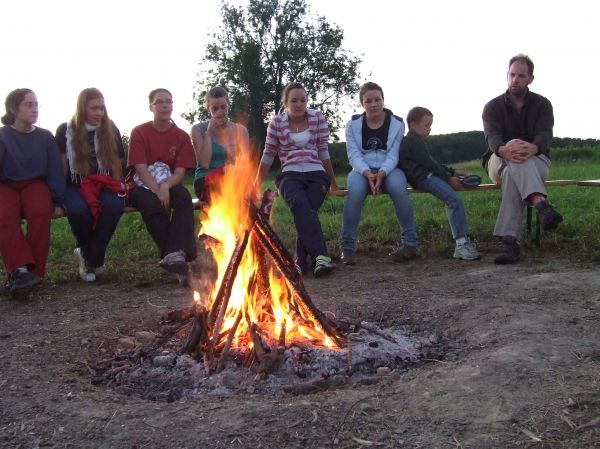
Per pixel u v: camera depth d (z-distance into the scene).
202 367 3.56
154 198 5.80
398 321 4.43
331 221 8.12
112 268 6.37
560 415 2.85
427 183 6.48
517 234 6.12
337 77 49.19
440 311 4.52
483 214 8.54
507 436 2.72
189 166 5.97
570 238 6.93
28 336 4.26
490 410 2.90
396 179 6.33
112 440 2.77
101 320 4.62
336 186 6.59
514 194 6.09
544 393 3.03
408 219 6.37
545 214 5.82
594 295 4.67
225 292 3.85
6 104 5.59
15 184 5.58
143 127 5.96
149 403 3.14
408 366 3.64
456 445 2.67
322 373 3.49
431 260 6.44
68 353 3.94
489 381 3.14
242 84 47.66
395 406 2.98
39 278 5.31
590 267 5.79
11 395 3.21
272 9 48.19
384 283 5.49
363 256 6.74
